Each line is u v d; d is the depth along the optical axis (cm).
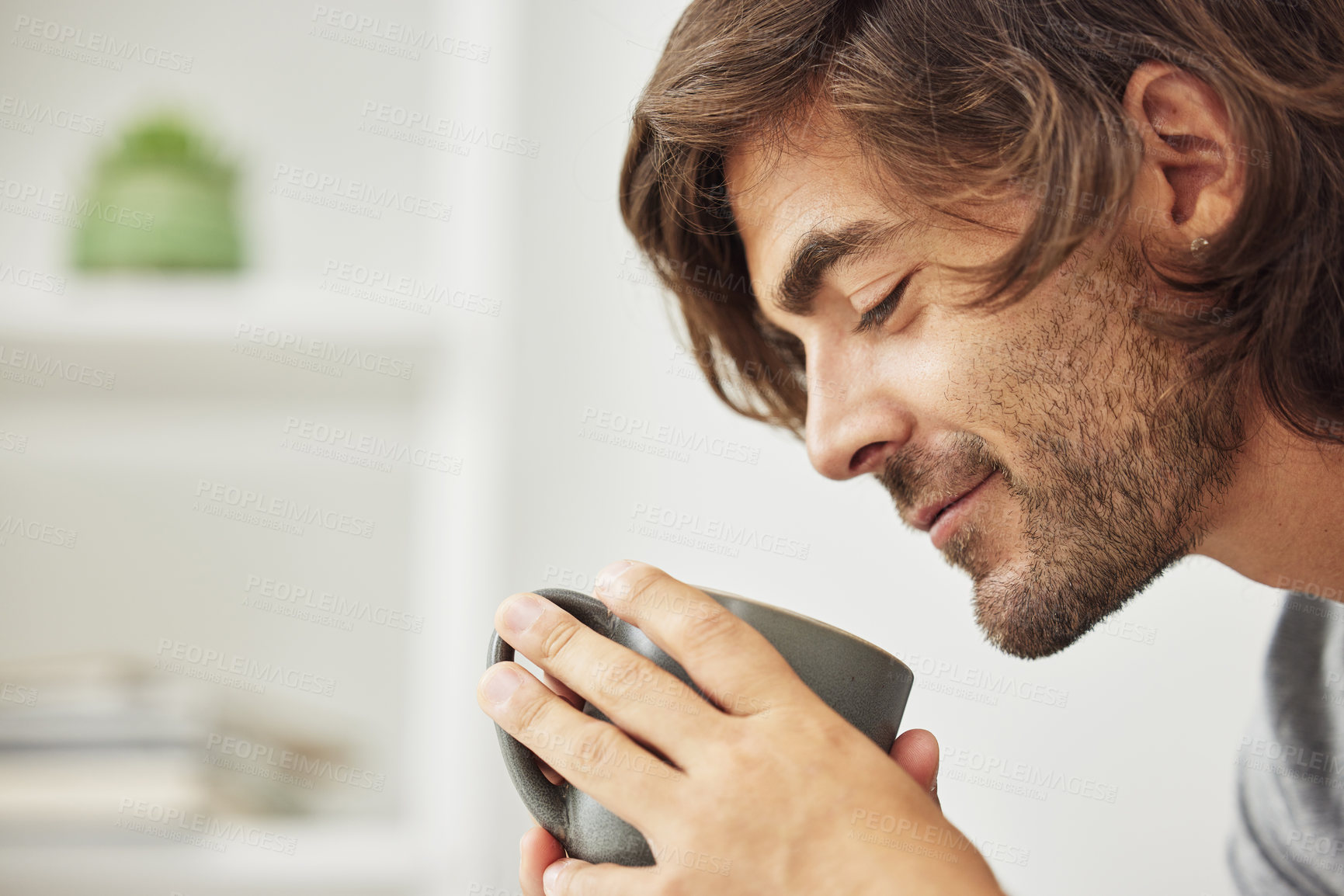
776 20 68
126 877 105
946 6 66
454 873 115
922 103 65
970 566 70
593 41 132
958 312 65
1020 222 63
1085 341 65
